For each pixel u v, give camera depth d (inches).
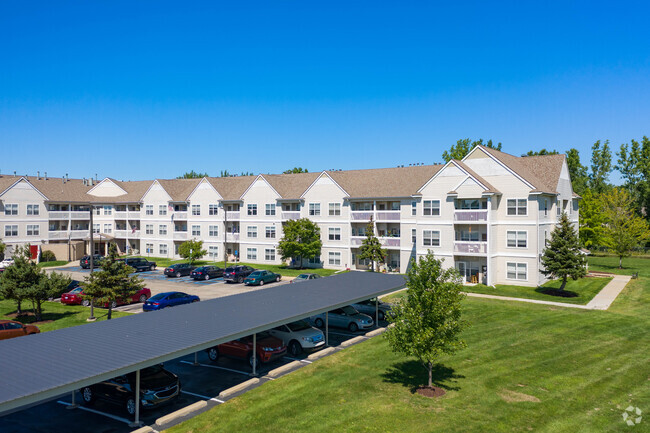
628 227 2153.1
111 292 1129.4
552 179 1727.4
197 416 621.0
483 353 891.4
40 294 1129.4
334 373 793.6
